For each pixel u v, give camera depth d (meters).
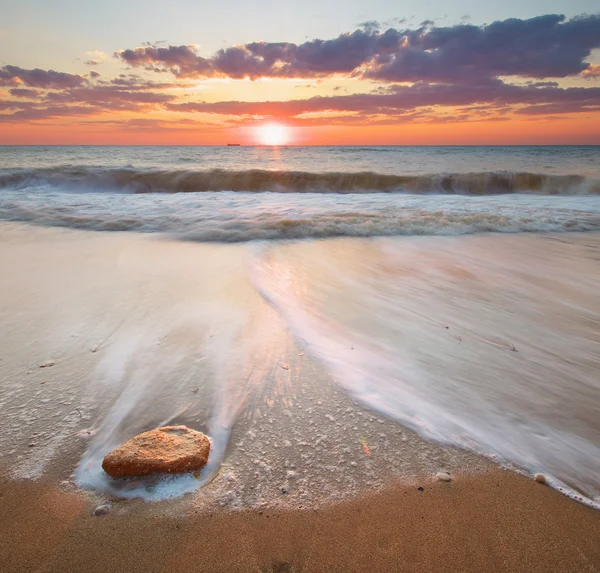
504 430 2.09
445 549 1.44
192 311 3.52
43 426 2.06
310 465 1.83
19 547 1.42
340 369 2.62
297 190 12.77
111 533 1.48
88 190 12.11
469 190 12.77
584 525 1.55
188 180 12.68
